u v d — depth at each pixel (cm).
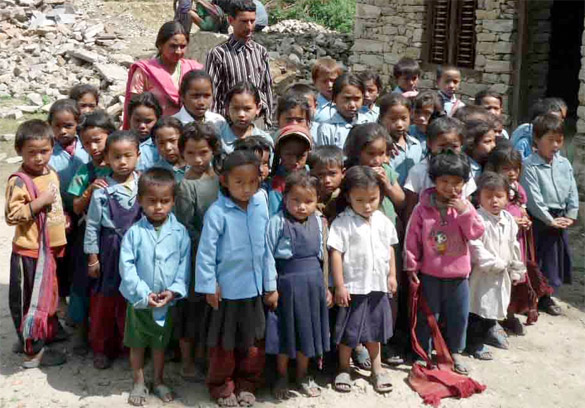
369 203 408
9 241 642
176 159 437
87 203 430
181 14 1107
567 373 449
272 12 1720
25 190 416
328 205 427
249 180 379
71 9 1409
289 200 394
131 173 426
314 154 416
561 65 1083
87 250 418
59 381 416
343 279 410
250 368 402
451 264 429
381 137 425
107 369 430
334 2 1739
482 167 488
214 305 387
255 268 390
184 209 411
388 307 419
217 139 410
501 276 459
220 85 552
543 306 538
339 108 491
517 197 486
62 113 461
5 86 1112
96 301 424
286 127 416
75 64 1183
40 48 1228
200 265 386
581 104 730
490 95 579
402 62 600
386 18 1030
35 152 416
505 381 436
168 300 391
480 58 885
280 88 1096
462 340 439
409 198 457
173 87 521
